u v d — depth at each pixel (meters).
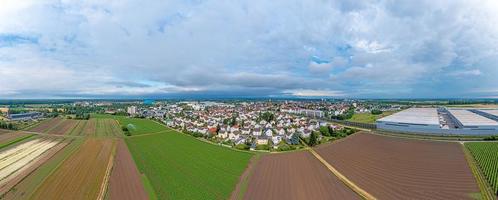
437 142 92.31
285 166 66.56
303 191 50.22
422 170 61.34
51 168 64.25
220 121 166.25
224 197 48.06
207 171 63.03
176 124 155.50
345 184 53.47
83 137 109.56
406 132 116.06
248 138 108.88
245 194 49.22
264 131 125.62
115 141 101.31
